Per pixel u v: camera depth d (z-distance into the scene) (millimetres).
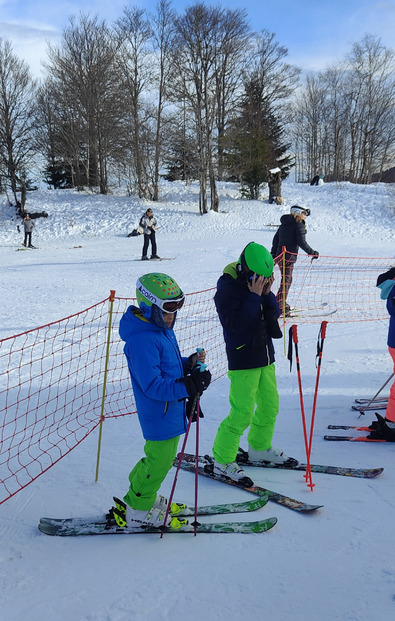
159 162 35906
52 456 3877
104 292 11070
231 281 3320
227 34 29094
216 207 29578
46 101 36844
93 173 39344
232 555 2641
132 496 2855
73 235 26734
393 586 2338
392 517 2932
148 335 2666
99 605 2299
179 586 2408
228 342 3357
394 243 20453
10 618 2238
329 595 2301
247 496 3271
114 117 34625
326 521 2930
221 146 30828
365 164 53906
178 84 29609
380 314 8773
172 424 2758
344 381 5449
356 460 3713
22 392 5297
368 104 50812
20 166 35750
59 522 2980
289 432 4227
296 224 8469
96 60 35375
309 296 10344
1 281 13016
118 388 5414
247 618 2188
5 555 2707
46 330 7883
